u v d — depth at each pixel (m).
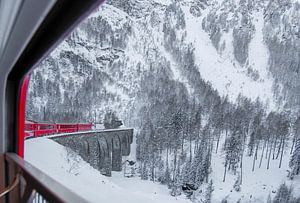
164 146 89.50
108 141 56.00
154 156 80.19
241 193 76.69
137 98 199.00
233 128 119.38
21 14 2.10
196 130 101.19
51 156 16.91
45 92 144.38
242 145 100.25
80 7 1.91
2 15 2.07
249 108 178.75
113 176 65.75
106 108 162.75
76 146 33.22
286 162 98.25
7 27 2.38
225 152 95.69
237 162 86.94
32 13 2.08
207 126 112.00
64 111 118.19
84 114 125.56
